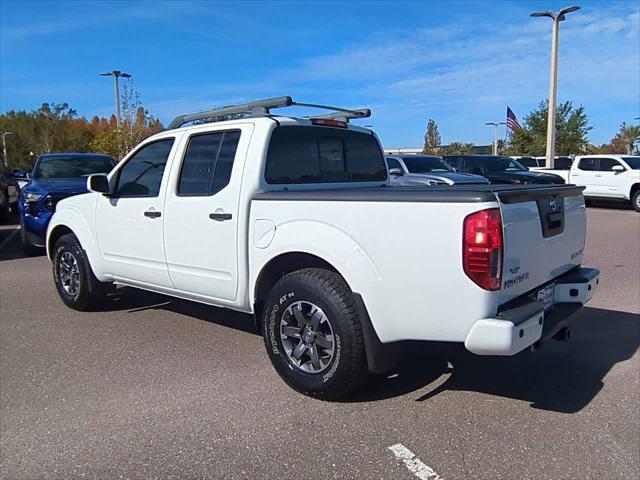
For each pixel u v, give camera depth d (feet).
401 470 9.91
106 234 18.25
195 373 14.38
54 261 20.94
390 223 11.20
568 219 13.55
